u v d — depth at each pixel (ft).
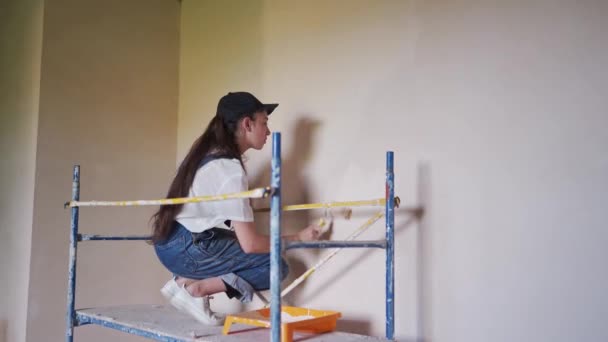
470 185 6.42
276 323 4.75
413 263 6.80
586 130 5.65
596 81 5.64
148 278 9.96
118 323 6.72
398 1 7.36
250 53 9.29
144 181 10.03
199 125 10.14
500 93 6.30
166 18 10.66
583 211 5.60
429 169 6.79
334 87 7.97
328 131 7.95
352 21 7.86
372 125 7.43
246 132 6.94
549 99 5.94
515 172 6.09
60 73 9.09
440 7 6.93
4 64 10.04
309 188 8.08
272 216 4.84
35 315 8.54
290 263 8.19
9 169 9.44
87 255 9.18
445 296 6.48
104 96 9.61
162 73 10.49
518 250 5.98
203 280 6.68
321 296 7.75
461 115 6.59
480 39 6.53
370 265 7.23
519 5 6.25
